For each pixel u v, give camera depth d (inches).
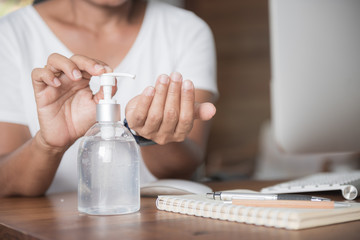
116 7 52.5
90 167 26.0
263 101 186.7
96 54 53.3
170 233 20.7
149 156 44.9
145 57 55.0
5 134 47.3
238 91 189.3
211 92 56.5
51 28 52.9
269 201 24.0
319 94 39.6
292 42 38.7
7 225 23.8
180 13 59.9
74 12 53.3
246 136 189.0
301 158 120.9
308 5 39.0
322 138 40.5
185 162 45.6
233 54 188.2
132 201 26.5
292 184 35.1
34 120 50.2
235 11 186.2
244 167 152.4
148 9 57.3
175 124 29.2
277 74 39.0
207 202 24.9
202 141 51.6
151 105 28.1
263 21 184.7
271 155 130.8
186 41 57.8
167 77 27.6
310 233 20.0
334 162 79.5
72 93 32.2
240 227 21.6
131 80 54.0
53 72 30.6
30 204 33.4
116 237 20.2
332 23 39.9
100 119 25.7
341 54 40.2
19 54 51.1
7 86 49.7
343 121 40.8
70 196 39.2
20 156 37.6
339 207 23.3
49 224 23.8
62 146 33.6
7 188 39.4
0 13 107.5
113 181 26.2
